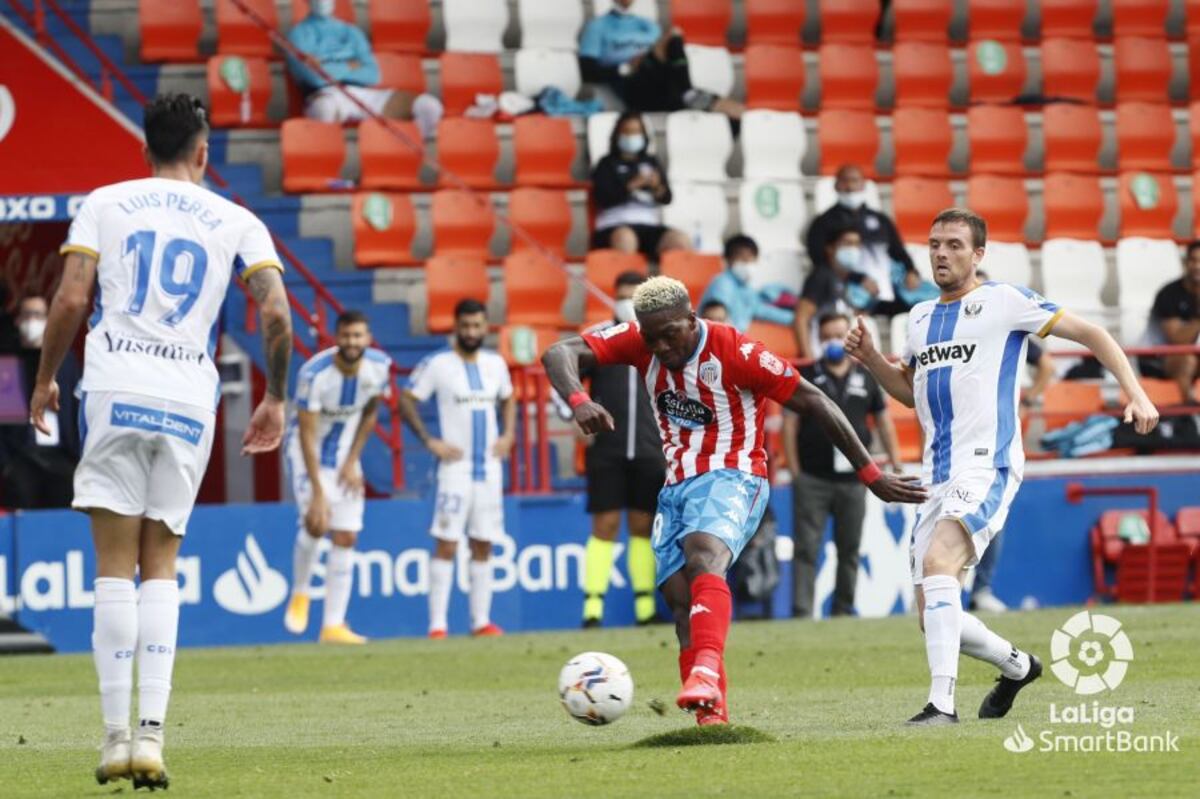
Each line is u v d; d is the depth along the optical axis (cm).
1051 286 7862
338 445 5666
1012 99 8538
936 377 2838
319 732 3070
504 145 7756
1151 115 8494
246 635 5812
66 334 2320
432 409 6738
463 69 7862
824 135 8119
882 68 8494
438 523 5791
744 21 8481
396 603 5959
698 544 2589
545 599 6088
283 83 7600
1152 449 6800
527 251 7312
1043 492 6581
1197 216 8331
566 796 2069
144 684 2292
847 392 5972
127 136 6234
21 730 3222
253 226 2395
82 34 7338
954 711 2809
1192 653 4147
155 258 2327
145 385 2297
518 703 3544
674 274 7288
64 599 5662
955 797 1991
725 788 2094
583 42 7975
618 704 2633
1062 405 7150
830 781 2134
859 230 7181
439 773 2353
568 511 6116
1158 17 8838
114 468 2303
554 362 2645
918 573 2856
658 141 7850
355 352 5553
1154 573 6462
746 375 2616
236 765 2553
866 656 4394
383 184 7488
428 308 7019
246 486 7056
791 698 3409
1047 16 8781
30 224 7162
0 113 6206
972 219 2852
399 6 7969
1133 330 7750
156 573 2331
